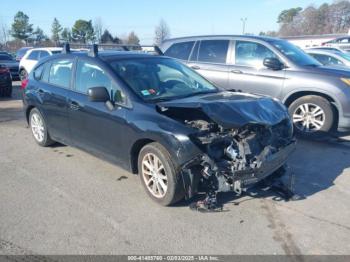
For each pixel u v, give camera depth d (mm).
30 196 4043
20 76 15867
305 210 3666
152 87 4223
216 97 4129
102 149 4461
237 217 3525
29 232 3287
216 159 3424
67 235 3234
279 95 6340
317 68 6156
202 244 3088
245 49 6867
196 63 7441
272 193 4031
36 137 5969
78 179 4527
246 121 3416
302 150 5617
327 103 5941
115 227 3363
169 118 3596
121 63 4461
